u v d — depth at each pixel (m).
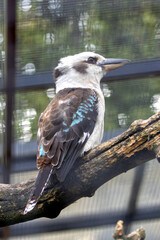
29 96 7.25
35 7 6.52
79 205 8.53
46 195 4.52
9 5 6.36
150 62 7.01
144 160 4.41
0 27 6.55
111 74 7.07
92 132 5.06
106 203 8.52
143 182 8.25
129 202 8.48
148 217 8.47
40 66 6.97
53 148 4.51
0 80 6.98
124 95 7.46
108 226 8.55
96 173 4.50
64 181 4.52
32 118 7.46
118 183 8.36
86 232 8.60
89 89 5.52
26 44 6.78
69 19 6.70
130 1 6.66
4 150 7.70
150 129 4.29
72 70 6.04
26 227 8.34
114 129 7.71
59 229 8.45
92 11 6.69
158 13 6.75
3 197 4.60
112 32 6.91
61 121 4.77
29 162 7.77
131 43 6.97
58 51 6.93
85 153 4.84
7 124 7.45
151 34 6.93
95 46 6.97
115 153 4.42
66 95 5.27
